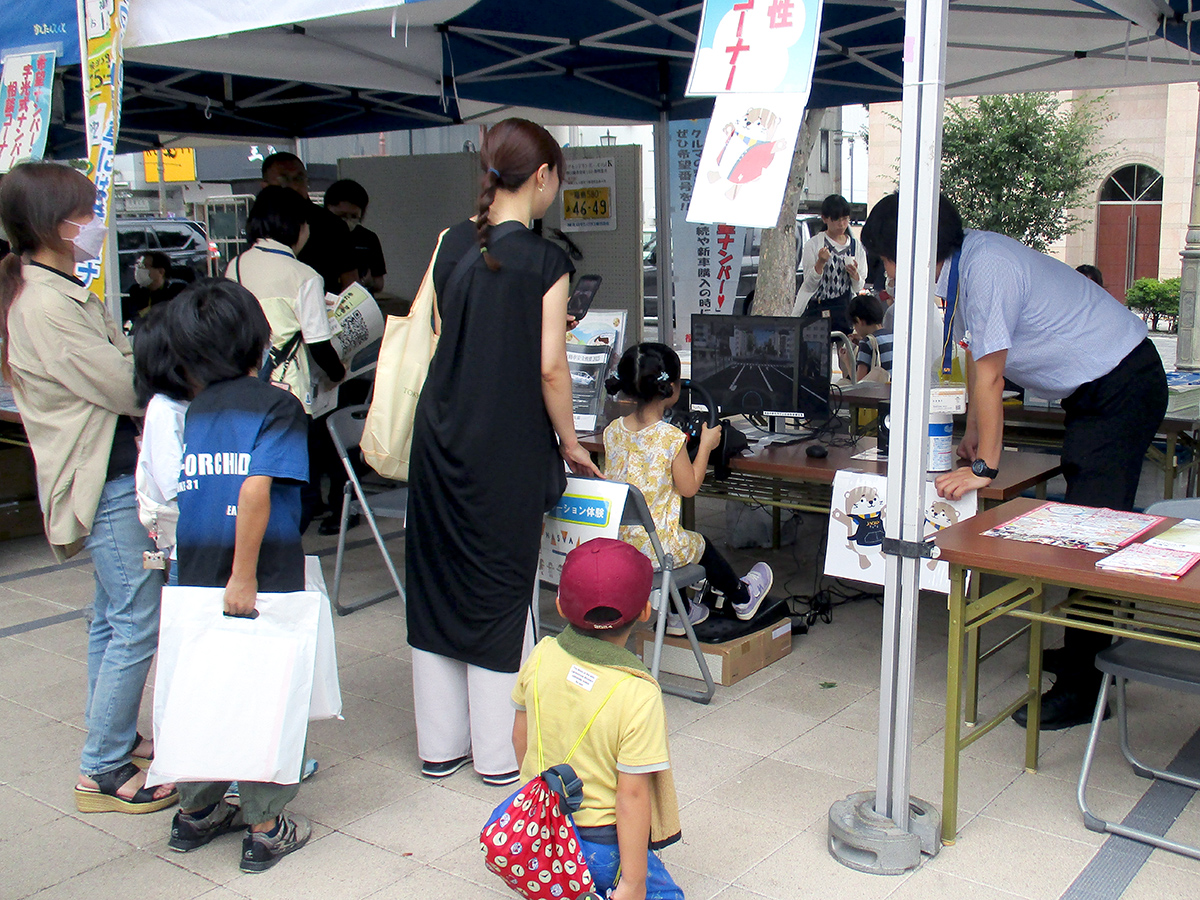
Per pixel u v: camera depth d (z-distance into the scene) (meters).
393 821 2.93
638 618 2.15
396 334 3.15
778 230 7.81
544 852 1.96
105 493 2.88
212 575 2.55
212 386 2.60
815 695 3.73
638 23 5.25
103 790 3.00
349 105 7.42
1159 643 2.57
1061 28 5.08
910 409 2.47
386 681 3.97
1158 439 4.81
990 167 15.52
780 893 2.53
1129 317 3.38
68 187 2.78
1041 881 2.56
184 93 6.83
